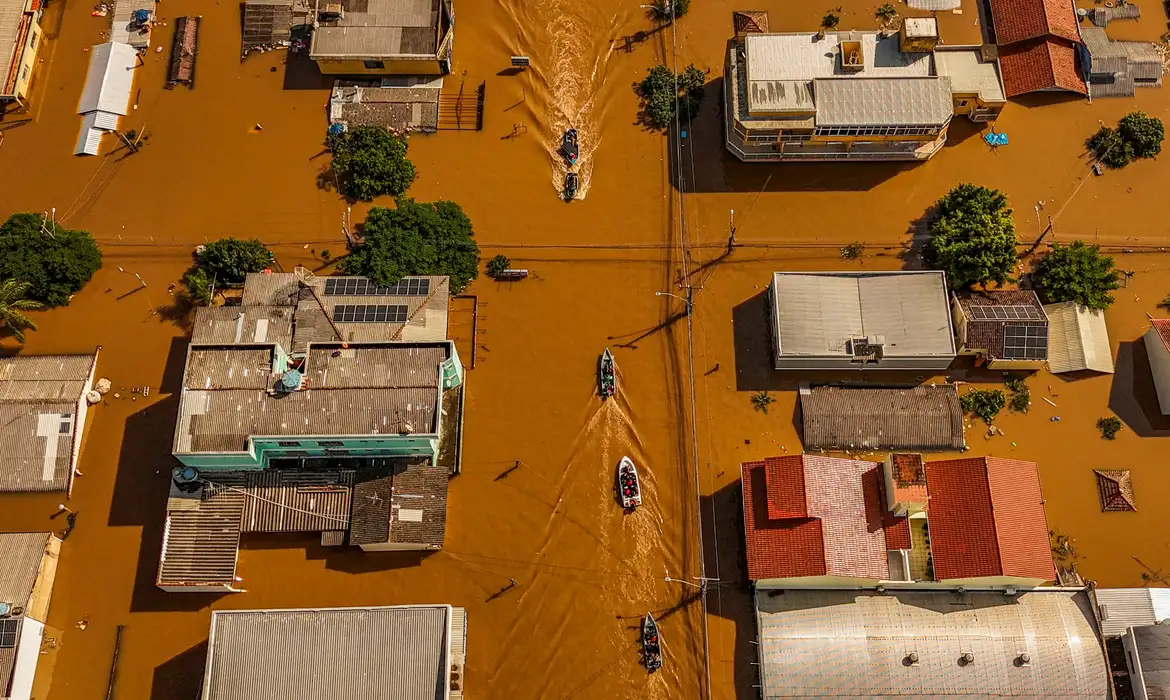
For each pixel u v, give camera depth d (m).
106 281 84.19
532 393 80.44
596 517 76.06
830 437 77.12
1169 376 76.81
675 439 78.75
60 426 75.69
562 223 87.06
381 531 71.50
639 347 82.06
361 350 72.25
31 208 87.06
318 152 89.94
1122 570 73.94
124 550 73.94
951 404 77.12
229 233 86.44
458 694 67.38
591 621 72.69
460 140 90.50
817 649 67.25
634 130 90.94
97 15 96.19
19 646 65.88
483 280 84.50
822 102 82.81
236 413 69.88
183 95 92.69
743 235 86.31
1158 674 65.44
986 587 69.50
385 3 90.44
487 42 94.94
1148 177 88.25
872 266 84.75
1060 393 79.56
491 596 73.44
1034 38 91.19
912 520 71.69
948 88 83.75
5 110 91.31
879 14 95.12
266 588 73.12
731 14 95.88
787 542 68.38
